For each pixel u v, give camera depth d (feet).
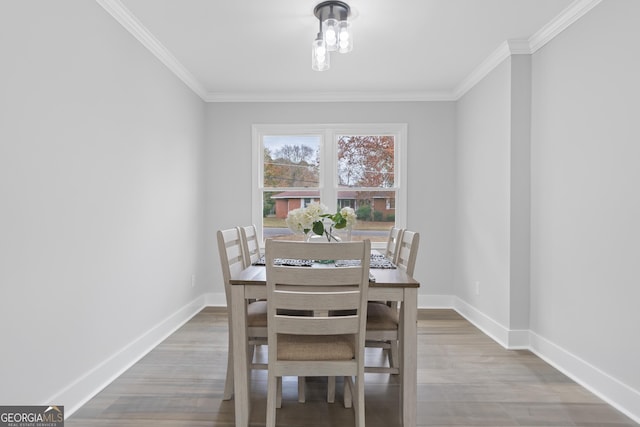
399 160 14.10
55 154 6.27
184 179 12.06
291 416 6.55
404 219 14.01
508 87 10.02
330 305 5.35
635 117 6.57
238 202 14.17
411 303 5.91
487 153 11.34
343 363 5.52
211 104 14.14
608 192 7.16
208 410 6.64
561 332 8.57
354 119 14.06
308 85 13.21
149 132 9.66
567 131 8.38
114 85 8.04
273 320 5.38
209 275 14.12
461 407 6.82
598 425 6.27
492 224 10.99
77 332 6.82
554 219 8.84
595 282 7.50
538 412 6.66
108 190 7.81
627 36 6.75
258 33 9.37
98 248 7.46
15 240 5.48
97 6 7.43
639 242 6.48
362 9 8.27
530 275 9.85
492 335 10.83
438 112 13.97
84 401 6.91
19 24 5.53
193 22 8.79
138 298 9.07
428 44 10.02
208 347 9.71
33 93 5.80
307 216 7.67
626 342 6.73
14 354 5.49
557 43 8.75
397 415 6.60
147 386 7.54
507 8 8.20
